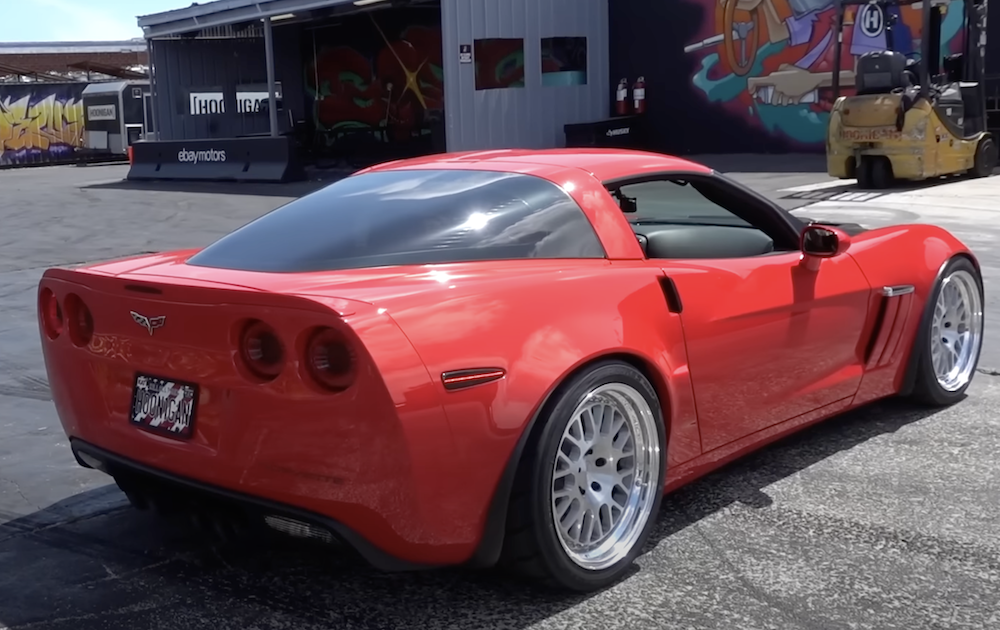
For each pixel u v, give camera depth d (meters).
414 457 2.62
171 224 14.27
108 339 3.10
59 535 3.64
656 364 3.23
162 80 28.28
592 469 3.11
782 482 3.96
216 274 3.08
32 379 5.91
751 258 3.79
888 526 3.53
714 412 3.54
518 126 22.44
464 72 21.55
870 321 4.28
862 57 14.25
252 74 30.08
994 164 15.04
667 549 3.38
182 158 23.58
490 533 2.84
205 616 3.03
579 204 3.41
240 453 2.77
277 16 24.50
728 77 21.70
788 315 3.80
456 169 3.66
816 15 19.95
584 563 3.04
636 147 23.14
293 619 2.99
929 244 4.68
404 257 3.09
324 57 30.31
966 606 2.96
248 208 16.12
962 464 4.12
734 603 3.00
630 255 3.41
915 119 13.52
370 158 27.30
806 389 3.99
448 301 2.78
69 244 12.31
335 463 2.63
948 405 4.89
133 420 3.07
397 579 3.23
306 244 3.23
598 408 3.10
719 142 22.14
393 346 2.61
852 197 13.28
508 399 2.79
